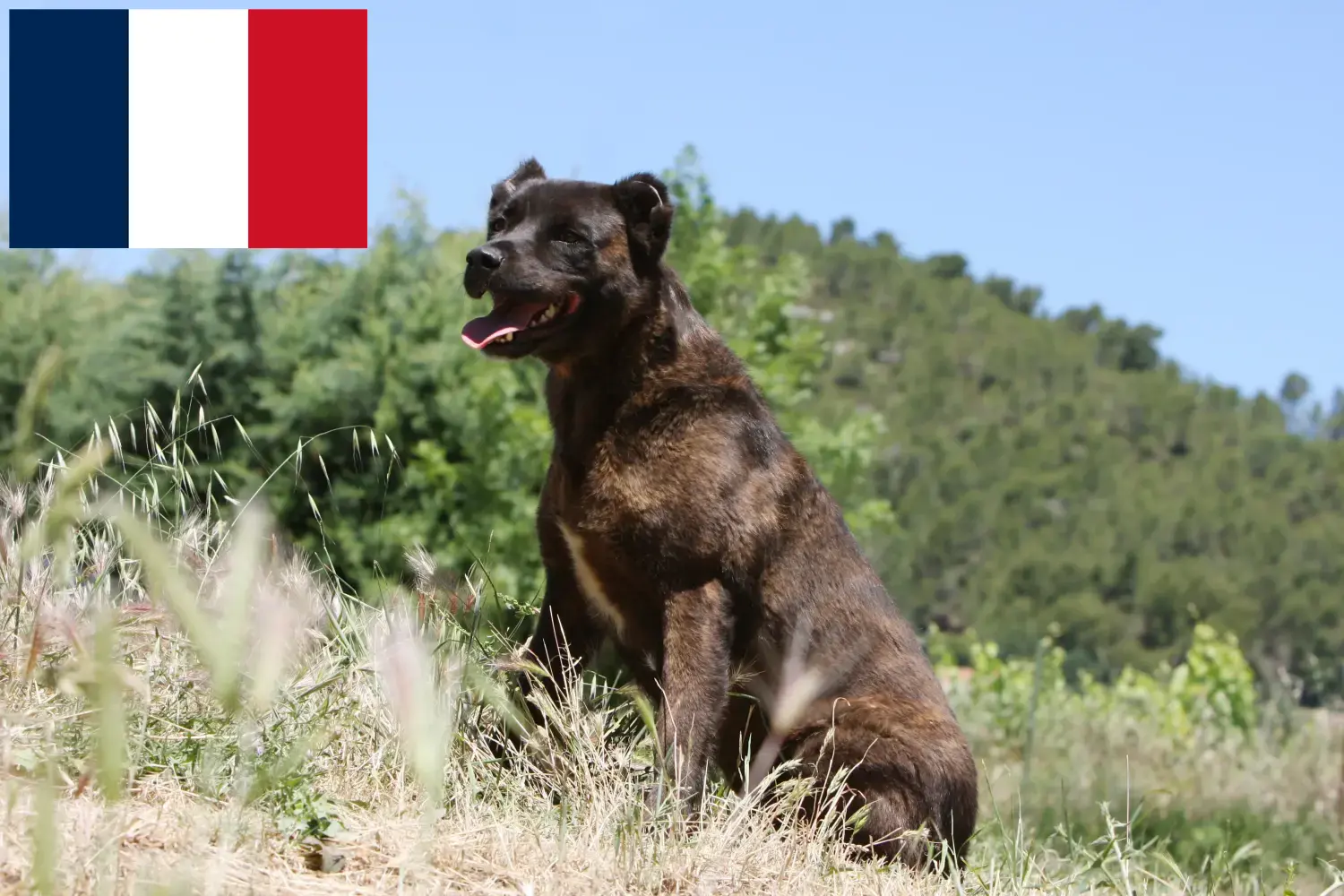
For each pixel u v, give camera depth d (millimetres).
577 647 4941
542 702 4234
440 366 14516
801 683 4172
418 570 4535
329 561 4727
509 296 4613
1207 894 5457
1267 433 114812
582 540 4715
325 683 3836
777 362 15430
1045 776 9750
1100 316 165000
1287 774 10398
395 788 3725
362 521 13062
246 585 1950
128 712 3482
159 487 4734
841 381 122812
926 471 91312
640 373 4699
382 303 15562
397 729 3861
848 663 4996
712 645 4613
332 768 3781
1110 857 5082
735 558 4684
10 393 14859
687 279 15203
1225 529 84125
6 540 3734
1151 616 73250
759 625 4848
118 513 1901
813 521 5031
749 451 4805
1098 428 114188
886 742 4879
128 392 15117
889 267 156125
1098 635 69188
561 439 4793
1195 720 13758
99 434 4020
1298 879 7129
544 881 3289
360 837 3324
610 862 3506
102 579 3980
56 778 3154
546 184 4863
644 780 4344
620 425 4676
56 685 2439
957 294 152625
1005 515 84188
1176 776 10594
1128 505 90500
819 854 4004
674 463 4648
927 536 79750
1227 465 105062
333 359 15422
